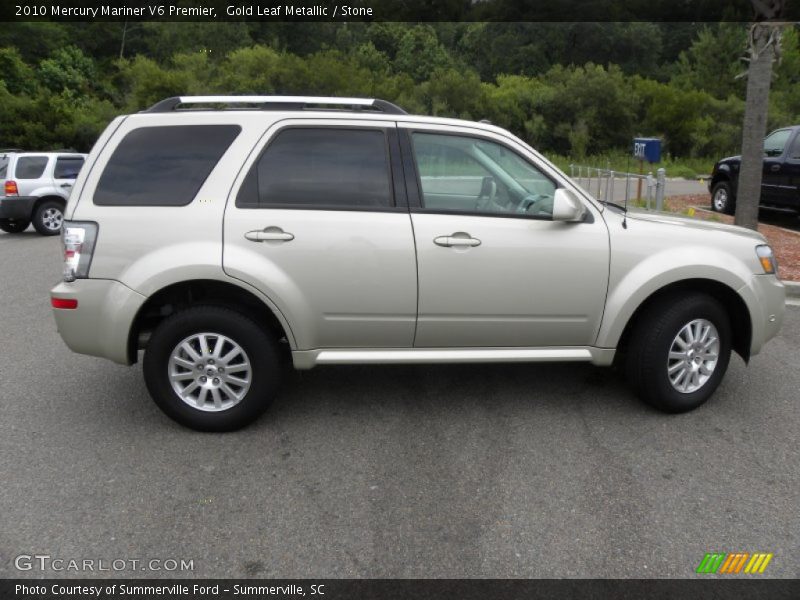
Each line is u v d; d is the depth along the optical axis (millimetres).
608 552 3102
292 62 31203
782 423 4465
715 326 4531
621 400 4848
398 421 4496
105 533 3234
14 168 13703
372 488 3643
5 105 33969
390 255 4164
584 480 3729
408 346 4367
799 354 5867
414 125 4316
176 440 4211
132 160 4164
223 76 31844
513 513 3406
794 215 12836
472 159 4375
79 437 4250
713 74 44906
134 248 4047
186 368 4219
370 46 45531
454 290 4238
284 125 4211
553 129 32219
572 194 4270
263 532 3250
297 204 4156
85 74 45219
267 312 4379
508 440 4215
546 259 4277
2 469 3830
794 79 43281
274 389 4277
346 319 4230
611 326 4383
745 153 9344
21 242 13211
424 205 4273
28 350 6055
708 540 3191
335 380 5242
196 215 4078
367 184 4230
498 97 32531
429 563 3025
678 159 30609
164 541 3178
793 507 3467
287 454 4031
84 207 4109
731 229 4715
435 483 3695
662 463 3924
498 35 51781
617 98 31719
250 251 4078
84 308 4082
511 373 5387
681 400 4539
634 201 14672
